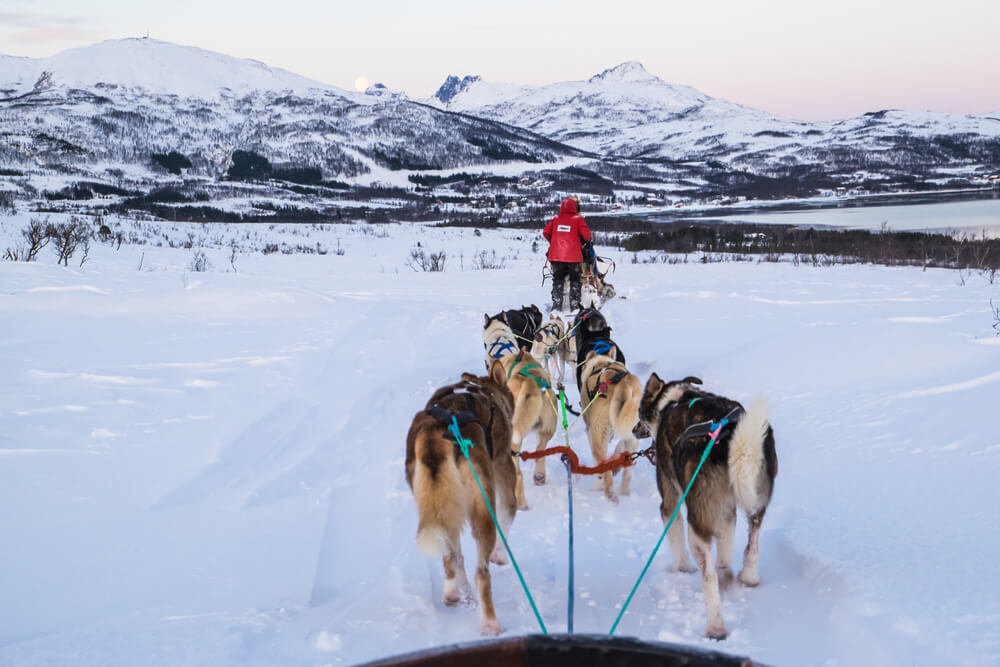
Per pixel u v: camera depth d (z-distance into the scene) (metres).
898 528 4.48
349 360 9.97
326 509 5.46
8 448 6.36
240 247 30.77
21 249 20.81
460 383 4.93
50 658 3.38
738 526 5.09
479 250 31.30
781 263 23.36
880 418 6.45
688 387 4.75
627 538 5.18
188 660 3.38
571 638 1.93
